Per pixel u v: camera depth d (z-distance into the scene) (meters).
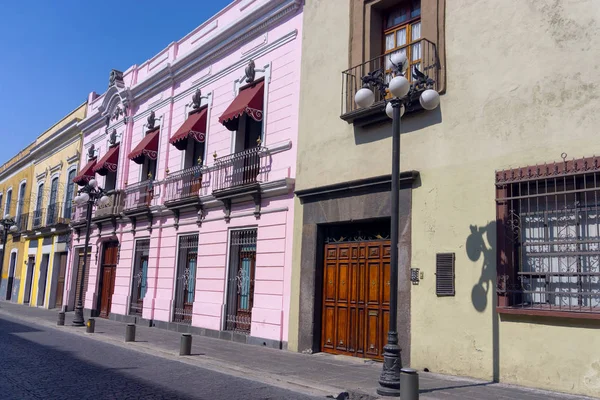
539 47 8.35
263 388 7.95
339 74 11.92
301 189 12.46
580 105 7.74
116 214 20.47
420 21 10.68
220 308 14.47
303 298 11.83
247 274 14.23
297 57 13.45
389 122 10.56
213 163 15.96
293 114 13.24
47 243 29.08
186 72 18.27
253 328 13.14
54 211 28.19
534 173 8.08
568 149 7.79
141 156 19.58
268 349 12.16
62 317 17.66
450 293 8.91
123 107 22.25
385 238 10.58
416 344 9.33
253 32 15.16
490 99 8.89
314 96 12.57
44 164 31.83
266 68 14.49
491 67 8.97
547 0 8.35
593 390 7.01
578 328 7.27
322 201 11.77
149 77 20.00
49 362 10.01
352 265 11.16
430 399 6.86
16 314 22.77
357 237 11.22
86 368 9.41
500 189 8.47
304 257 12.02
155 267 18.00
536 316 7.73
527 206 8.34
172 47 19.33
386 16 11.52
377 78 8.53
